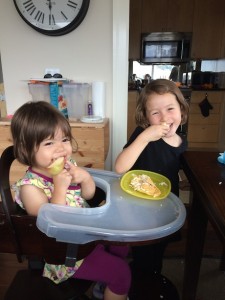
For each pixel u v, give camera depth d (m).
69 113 1.90
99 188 0.93
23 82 1.94
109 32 1.80
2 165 0.71
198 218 0.94
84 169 0.98
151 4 3.97
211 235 1.66
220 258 1.49
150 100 1.00
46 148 0.79
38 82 1.77
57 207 0.69
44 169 0.83
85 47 1.84
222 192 0.67
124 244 0.62
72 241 0.60
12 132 0.82
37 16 1.76
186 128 3.95
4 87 1.96
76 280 0.77
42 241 0.64
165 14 4.00
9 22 1.83
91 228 0.61
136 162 1.09
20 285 0.70
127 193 0.85
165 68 4.46
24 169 1.72
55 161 0.79
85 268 0.77
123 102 1.90
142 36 4.07
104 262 0.79
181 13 3.98
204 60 4.34
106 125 1.73
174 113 0.99
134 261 1.22
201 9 3.93
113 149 2.00
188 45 4.03
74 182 0.87
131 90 3.80
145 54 4.14
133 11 4.02
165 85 1.00
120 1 1.70
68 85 1.80
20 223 0.63
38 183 0.81
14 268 1.41
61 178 0.78
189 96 3.89
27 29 1.83
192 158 0.95
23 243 0.65
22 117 0.79
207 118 4.03
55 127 0.80
